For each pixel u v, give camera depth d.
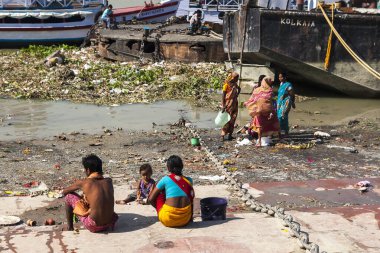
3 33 29.31
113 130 14.02
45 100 17.58
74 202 7.06
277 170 10.43
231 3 29.05
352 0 21.06
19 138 13.23
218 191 9.03
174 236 6.80
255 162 11.00
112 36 24.17
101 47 24.70
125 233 6.93
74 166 10.77
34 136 13.43
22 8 29.28
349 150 11.96
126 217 7.60
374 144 12.60
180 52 22.70
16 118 15.33
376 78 17.72
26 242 6.64
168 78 20.06
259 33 16.83
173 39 22.94
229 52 18.55
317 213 7.79
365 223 7.38
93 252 6.35
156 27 27.20
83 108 16.56
